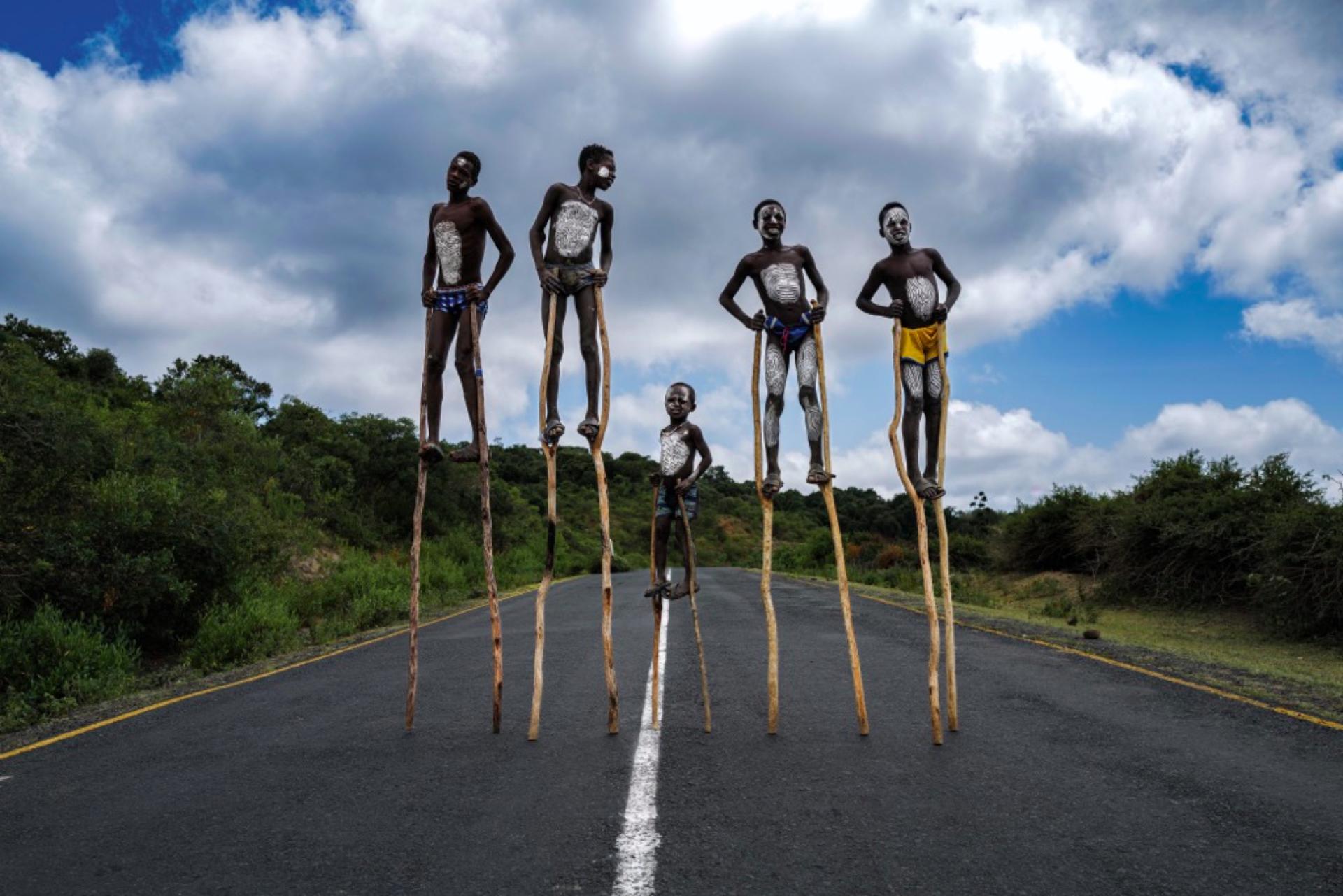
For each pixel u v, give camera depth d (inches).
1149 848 143.1
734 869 134.7
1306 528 553.9
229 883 134.4
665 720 249.8
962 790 176.1
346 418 1429.6
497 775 193.5
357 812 168.4
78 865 144.7
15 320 1275.8
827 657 371.9
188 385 1045.8
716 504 2778.1
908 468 241.4
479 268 251.0
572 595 837.2
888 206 245.9
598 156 243.8
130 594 515.2
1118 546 804.0
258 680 359.6
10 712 320.8
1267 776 184.5
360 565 936.9
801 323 241.8
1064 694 280.5
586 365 236.8
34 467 537.3
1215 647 550.6
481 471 243.9
